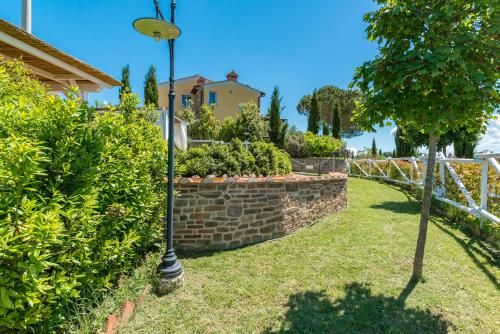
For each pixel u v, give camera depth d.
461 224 5.21
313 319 2.47
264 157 5.78
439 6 2.41
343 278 3.20
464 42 2.30
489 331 2.29
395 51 2.53
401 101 2.50
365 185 11.60
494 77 2.27
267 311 2.59
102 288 2.51
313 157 18.77
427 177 3.03
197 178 4.11
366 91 2.80
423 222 3.06
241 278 3.22
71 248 2.09
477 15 2.52
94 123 2.67
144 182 3.17
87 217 2.11
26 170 1.68
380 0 2.88
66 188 2.21
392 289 2.95
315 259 3.75
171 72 3.01
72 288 2.07
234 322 2.43
